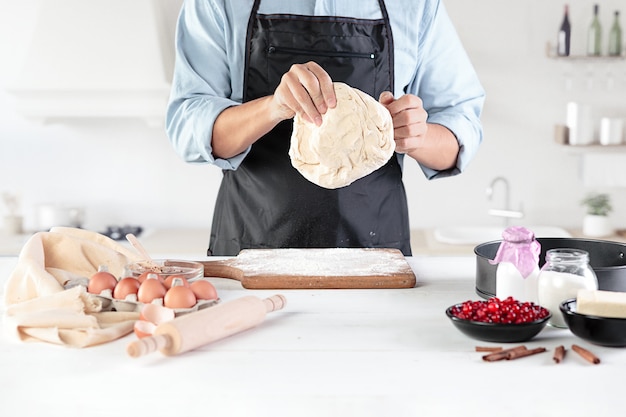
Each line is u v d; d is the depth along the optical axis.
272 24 2.00
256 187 2.05
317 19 2.00
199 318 1.26
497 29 3.92
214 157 1.94
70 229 1.74
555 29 3.92
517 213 3.68
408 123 1.67
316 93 1.52
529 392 1.08
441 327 1.36
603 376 1.14
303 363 1.19
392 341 1.29
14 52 4.04
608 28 3.91
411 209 4.04
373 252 1.84
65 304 1.37
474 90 2.11
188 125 1.94
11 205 3.93
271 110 1.72
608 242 1.61
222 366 1.18
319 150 1.53
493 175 4.01
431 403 1.07
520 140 3.99
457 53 2.11
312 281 1.61
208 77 2.03
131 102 3.64
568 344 1.28
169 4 3.89
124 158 4.06
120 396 1.08
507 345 1.27
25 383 1.12
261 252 1.84
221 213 2.14
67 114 3.68
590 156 3.82
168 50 3.79
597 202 3.83
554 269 1.38
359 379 1.13
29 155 4.08
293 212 2.03
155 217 4.09
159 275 1.55
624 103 3.96
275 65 2.01
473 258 1.87
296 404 1.07
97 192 4.09
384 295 1.56
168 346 1.21
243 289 1.61
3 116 4.06
